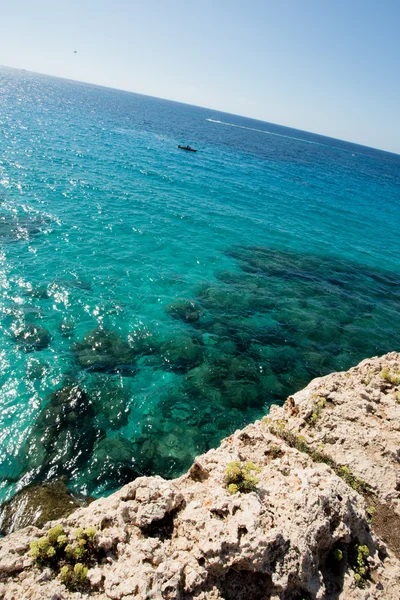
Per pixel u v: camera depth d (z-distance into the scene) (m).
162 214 39.88
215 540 7.23
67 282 23.88
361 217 58.84
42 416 15.01
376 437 11.89
